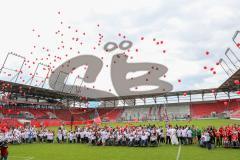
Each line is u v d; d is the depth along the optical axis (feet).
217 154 71.67
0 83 159.33
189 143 97.76
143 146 94.99
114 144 101.86
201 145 88.53
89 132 113.70
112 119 248.32
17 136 113.29
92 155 75.61
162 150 83.15
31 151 87.30
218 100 228.63
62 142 118.93
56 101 234.17
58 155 76.95
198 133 95.40
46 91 192.34
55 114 229.04
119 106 260.42
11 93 193.06
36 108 220.64
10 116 189.16
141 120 230.48
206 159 64.18
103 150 87.10
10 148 97.25
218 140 90.43
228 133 86.58
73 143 114.93
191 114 223.30
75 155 76.33
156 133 98.22
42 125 170.81
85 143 113.50
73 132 120.57
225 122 168.66
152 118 232.32
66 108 240.12
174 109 238.07
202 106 230.89
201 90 212.43
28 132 118.42
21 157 74.43
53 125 211.82
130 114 250.57
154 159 66.33
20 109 205.36
